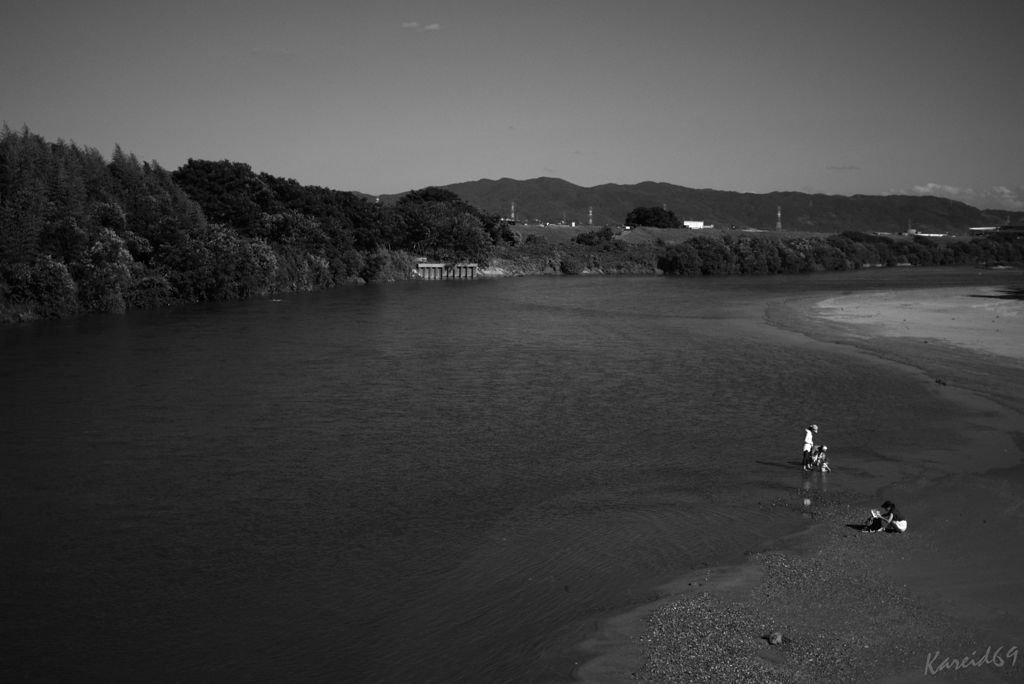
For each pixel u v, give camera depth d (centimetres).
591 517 2973
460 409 4706
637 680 1859
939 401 4831
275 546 2727
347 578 2484
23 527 2897
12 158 9200
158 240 11275
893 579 2388
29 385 5291
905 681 1836
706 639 2042
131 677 1959
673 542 2725
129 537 2808
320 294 13212
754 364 6216
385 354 6725
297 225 14825
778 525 2869
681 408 4722
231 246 12106
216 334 7844
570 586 2402
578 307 11119
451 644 2086
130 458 3722
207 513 3033
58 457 3728
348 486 3338
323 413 4597
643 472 3509
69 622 2222
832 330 8162
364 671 1970
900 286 15012
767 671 1884
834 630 2080
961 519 2877
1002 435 4059
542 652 2019
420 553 2664
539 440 4031
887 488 3253
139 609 2292
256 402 4859
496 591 2381
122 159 12150
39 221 9188
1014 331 7850
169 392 5119
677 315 9962
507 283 16638
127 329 8138
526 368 6084
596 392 5188
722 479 3403
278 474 3497
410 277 17462
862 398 4947
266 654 2053
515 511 3045
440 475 3481
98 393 5066
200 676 1961
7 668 1995
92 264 9606
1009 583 2342
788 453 3781
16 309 8750
